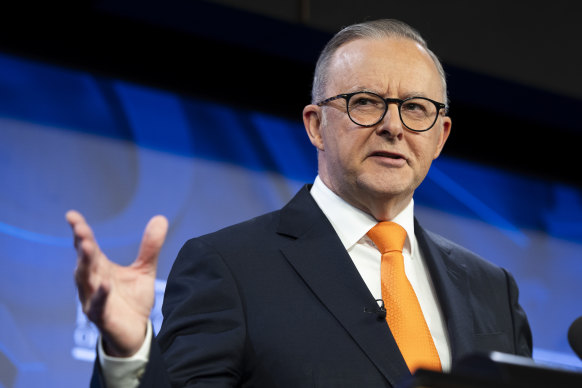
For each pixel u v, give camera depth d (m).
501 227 8.66
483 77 8.12
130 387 2.46
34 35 6.69
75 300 6.23
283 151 7.62
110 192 6.61
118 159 6.73
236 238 3.54
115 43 7.03
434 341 3.44
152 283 2.50
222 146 7.29
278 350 3.12
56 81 6.67
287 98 7.80
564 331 8.63
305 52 7.61
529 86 8.28
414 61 3.71
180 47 7.32
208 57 7.45
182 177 6.98
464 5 8.06
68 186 6.44
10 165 6.27
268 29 7.25
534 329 8.48
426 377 1.67
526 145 9.16
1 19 6.59
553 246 8.95
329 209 3.74
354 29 3.88
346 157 3.60
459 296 3.61
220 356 3.10
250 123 7.52
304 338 3.15
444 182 8.48
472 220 8.50
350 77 3.70
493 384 1.68
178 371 3.05
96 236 6.44
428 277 3.71
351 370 3.08
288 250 3.48
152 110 7.04
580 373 1.76
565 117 8.92
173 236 6.78
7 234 6.12
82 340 6.17
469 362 1.81
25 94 6.49
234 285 3.30
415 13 7.75
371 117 3.59
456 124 8.78
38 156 6.39
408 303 3.39
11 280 6.03
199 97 7.32
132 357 2.45
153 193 6.80
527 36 8.37
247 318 3.23
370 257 3.60
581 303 8.88
